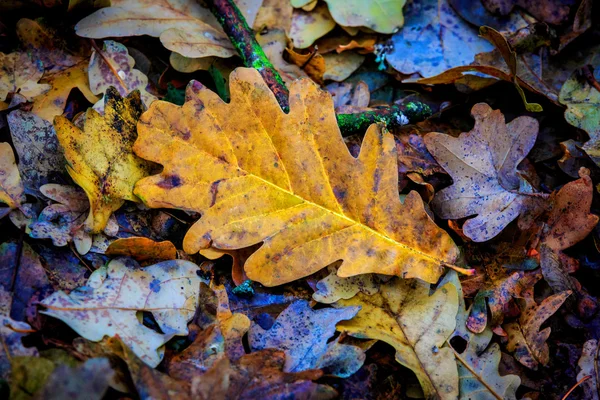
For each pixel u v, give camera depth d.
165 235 0.31
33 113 0.31
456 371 0.29
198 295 0.29
